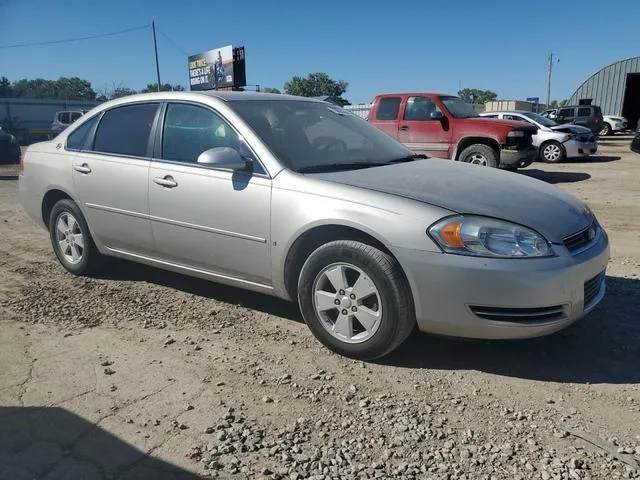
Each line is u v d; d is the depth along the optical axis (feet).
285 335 13.00
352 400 10.23
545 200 11.88
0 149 51.85
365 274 11.10
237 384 10.82
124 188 14.78
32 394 10.45
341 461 8.53
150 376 11.14
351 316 11.52
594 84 110.83
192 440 9.06
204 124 13.75
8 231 24.04
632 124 111.24
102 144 15.85
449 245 10.38
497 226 10.46
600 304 14.56
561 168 48.26
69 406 10.03
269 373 11.24
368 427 9.40
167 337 12.95
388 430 9.31
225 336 12.99
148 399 10.28
